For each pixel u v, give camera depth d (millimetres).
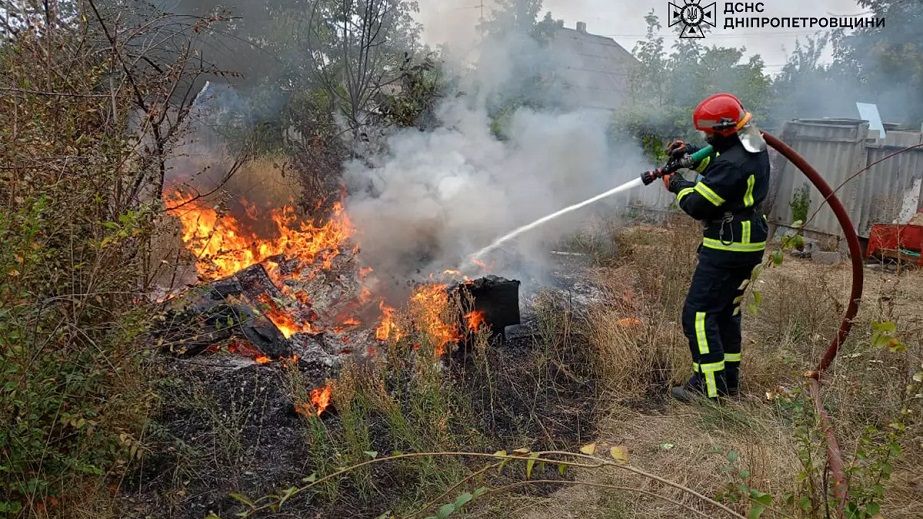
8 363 2205
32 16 2834
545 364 4000
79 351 2570
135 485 2732
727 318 3699
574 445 3217
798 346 4379
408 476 2906
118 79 3266
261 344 3742
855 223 8188
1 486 2336
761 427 3203
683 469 2885
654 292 5207
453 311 3961
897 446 2033
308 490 2758
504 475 2916
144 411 2719
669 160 3752
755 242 3486
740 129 3459
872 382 3551
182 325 3201
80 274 2570
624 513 2592
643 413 3568
